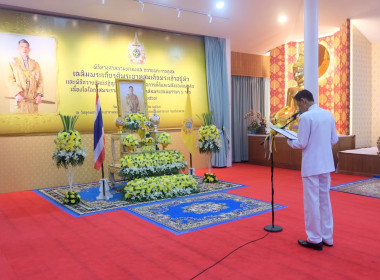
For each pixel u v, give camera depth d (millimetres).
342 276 2906
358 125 9570
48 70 7184
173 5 7348
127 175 6066
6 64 6754
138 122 6609
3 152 6773
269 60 11781
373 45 9898
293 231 4090
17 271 3135
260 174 8492
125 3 7027
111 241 3889
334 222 4418
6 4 6574
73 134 5637
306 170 3422
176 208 5258
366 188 6453
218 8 7793
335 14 8586
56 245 3799
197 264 3205
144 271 3082
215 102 9555
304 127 3355
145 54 8453
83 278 2969
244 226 4316
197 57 9375
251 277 2916
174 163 6602
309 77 7145
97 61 7773
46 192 6715
